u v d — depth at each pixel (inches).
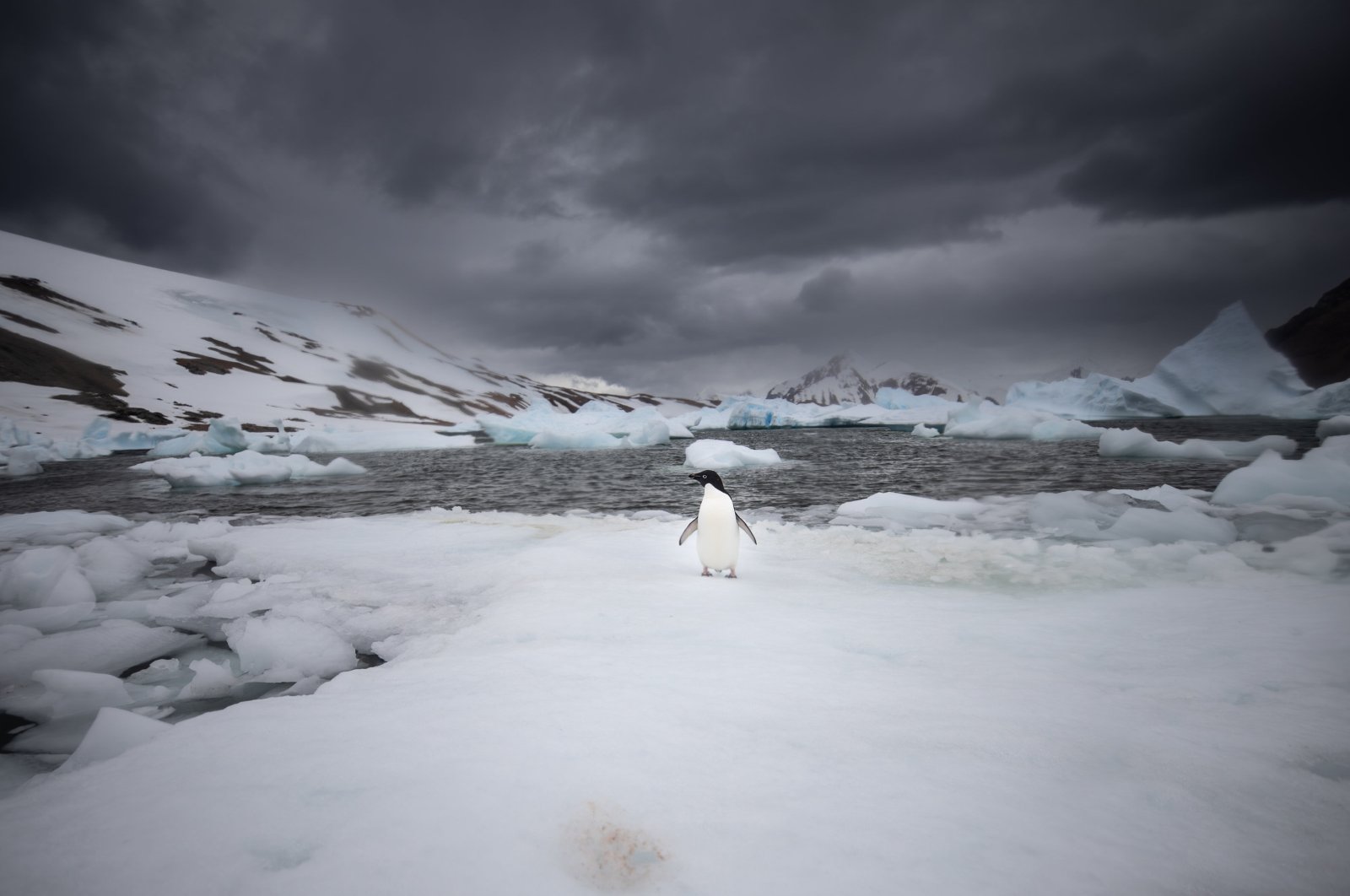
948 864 70.7
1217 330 1882.4
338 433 1706.4
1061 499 403.2
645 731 105.9
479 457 1384.1
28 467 1058.1
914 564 267.3
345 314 7209.6
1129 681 130.8
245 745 102.9
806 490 644.1
